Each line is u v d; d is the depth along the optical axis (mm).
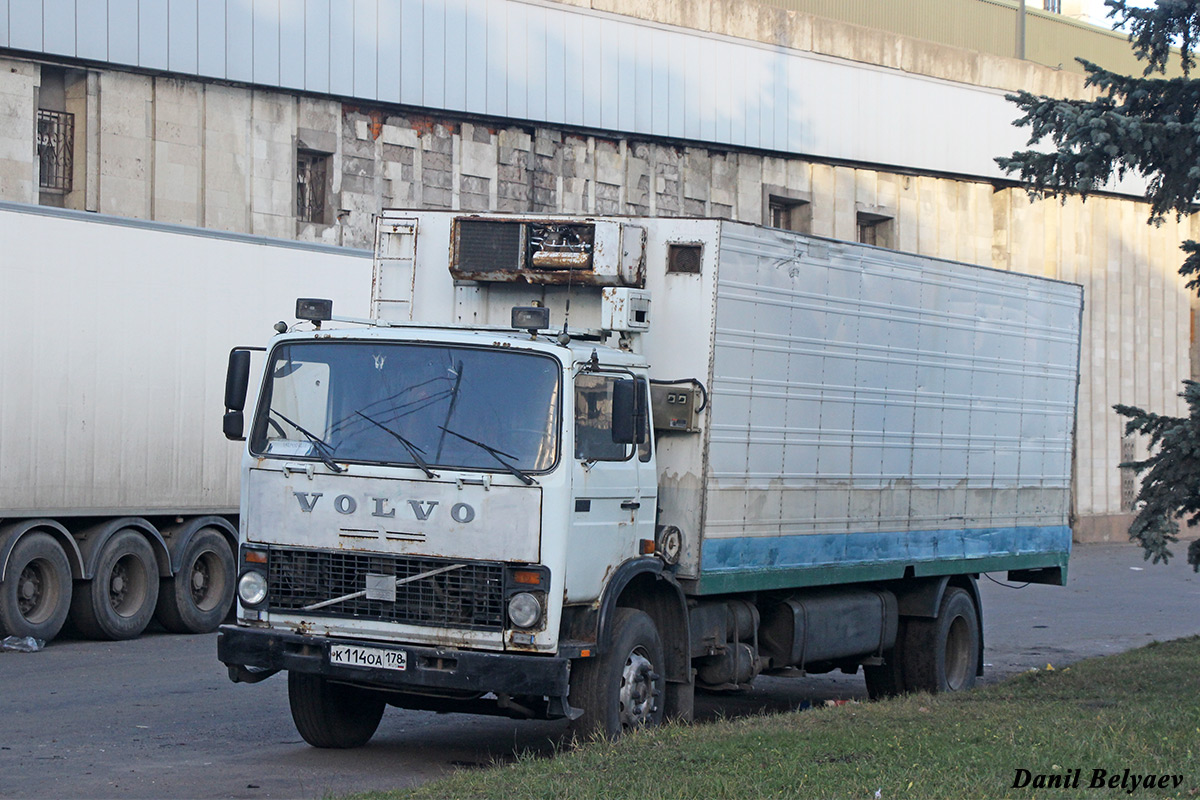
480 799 6828
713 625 9781
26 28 19453
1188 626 18766
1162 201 10609
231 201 21781
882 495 11297
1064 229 35750
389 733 9977
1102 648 16531
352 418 8234
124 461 14672
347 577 8055
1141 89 10289
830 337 10617
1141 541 10305
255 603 8219
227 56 21594
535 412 8000
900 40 32375
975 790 6996
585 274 9352
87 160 20188
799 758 7766
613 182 27344
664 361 9383
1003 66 34469
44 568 13930
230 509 15969
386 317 10000
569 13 26359
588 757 7738
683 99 28266
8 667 12555
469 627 7844
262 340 16234
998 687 11945
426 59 24156
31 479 13695
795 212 31266
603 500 8328
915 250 33125
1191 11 10367
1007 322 12969
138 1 20594
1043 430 13617
